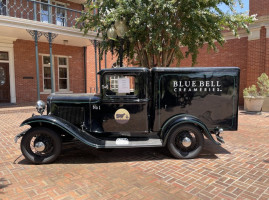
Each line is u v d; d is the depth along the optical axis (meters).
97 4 6.75
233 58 12.41
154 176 3.38
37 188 2.99
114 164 3.92
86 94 4.77
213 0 5.75
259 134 6.07
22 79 12.09
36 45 9.86
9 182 3.18
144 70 4.07
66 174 3.47
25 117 8.68
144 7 5.57
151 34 5.77
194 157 4.17
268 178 3.29
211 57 13.40
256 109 9.69
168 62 7.09
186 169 3.66
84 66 14.89
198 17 5.77
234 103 4.24
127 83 4.11
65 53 13.95
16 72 11.88
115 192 2.88
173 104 4.21
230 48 12.50
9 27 9.23
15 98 11.88
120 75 4.09
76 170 3.64
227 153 4.49
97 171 3.60
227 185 3.07
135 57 8.62
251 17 6.14
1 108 10.09
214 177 3.33
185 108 4.24
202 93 4.22
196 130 4.06
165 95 4.20
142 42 6.59
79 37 11.48
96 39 11.91
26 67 12.21
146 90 4.10
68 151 4.70
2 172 3.54
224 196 2.77
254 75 11.15
